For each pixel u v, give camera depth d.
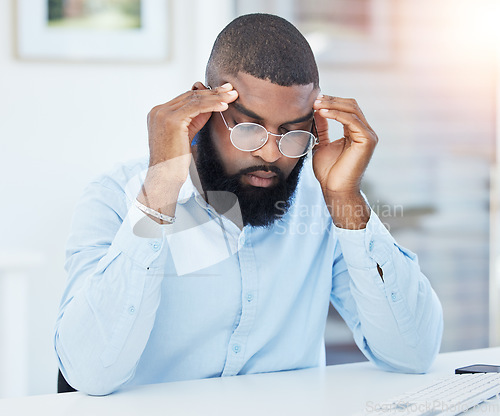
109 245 1.19
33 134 2.66
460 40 3.06
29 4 2.64
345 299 1.36
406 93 3.02
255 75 1.12
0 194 2.64
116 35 2.71
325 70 2.93
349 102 1.21
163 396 1.02
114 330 1.04
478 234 3.12
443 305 3.10
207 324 1.23
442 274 3.09
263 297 1.25
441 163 3.07
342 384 1.10
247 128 1.12
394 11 2.98
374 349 1.24
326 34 2.92
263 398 1.01
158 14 2.74
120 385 1.06
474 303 3.13
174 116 1.10
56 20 2.67
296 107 1.13
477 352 1.40
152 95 2.75
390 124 3.01
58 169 2.69
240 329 1.24
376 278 1.20
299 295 1.31
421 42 3.02
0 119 2.63
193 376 1.23
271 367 1.28
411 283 1.22
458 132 3.08
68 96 2.68
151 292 1.07
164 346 1.22
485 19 3.07
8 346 2.35
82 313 1.05
